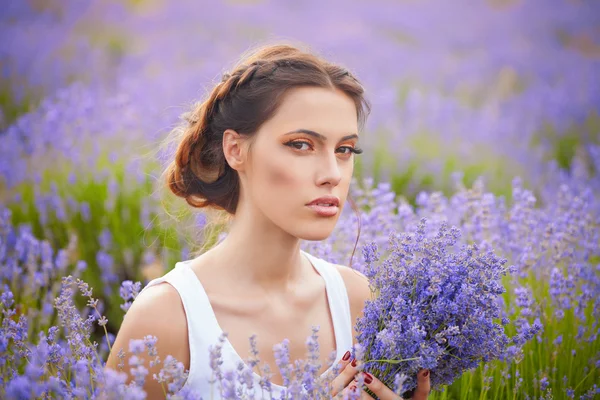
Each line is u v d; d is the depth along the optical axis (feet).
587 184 17.66
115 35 45.47
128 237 14.65
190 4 56.29
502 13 58.70
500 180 21.11
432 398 7.98
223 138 6.62
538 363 8.99
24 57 33.91
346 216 13.17
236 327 6.49
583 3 60.29
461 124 26.35
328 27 50.62
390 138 23.84
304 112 6.21
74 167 16.37
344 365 6.54
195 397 5.43
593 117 28.78
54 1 52.16
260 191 6.35
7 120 24.80
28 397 5.32
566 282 9.09
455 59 43.86
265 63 6.45
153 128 18.51
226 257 6.72
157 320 6.32
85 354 6.80
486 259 6.54
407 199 19.79
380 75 36.55
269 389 5.79
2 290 10.65
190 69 33.06
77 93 21.04
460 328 6.36
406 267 6.59
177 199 8.64
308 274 7.16
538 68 41.04
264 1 59.06
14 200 15.06
